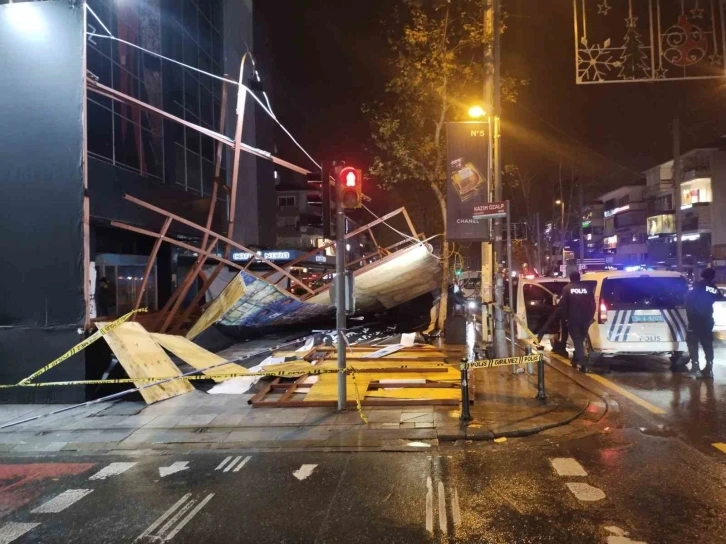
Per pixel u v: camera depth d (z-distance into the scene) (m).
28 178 10.14
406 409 8.68
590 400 9.09
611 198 65.56
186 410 9.07
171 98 20.20
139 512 5.32
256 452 7.07
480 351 13.68
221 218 23.97
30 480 6.33
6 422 8.71
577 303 11.59
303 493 5.66
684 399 9.14
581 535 4.56
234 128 26.27
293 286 22.94
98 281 16.27
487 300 14.48
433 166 17.25
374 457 6.74
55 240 10.04
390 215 15.55
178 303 13.81
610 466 6.18
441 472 6.15
